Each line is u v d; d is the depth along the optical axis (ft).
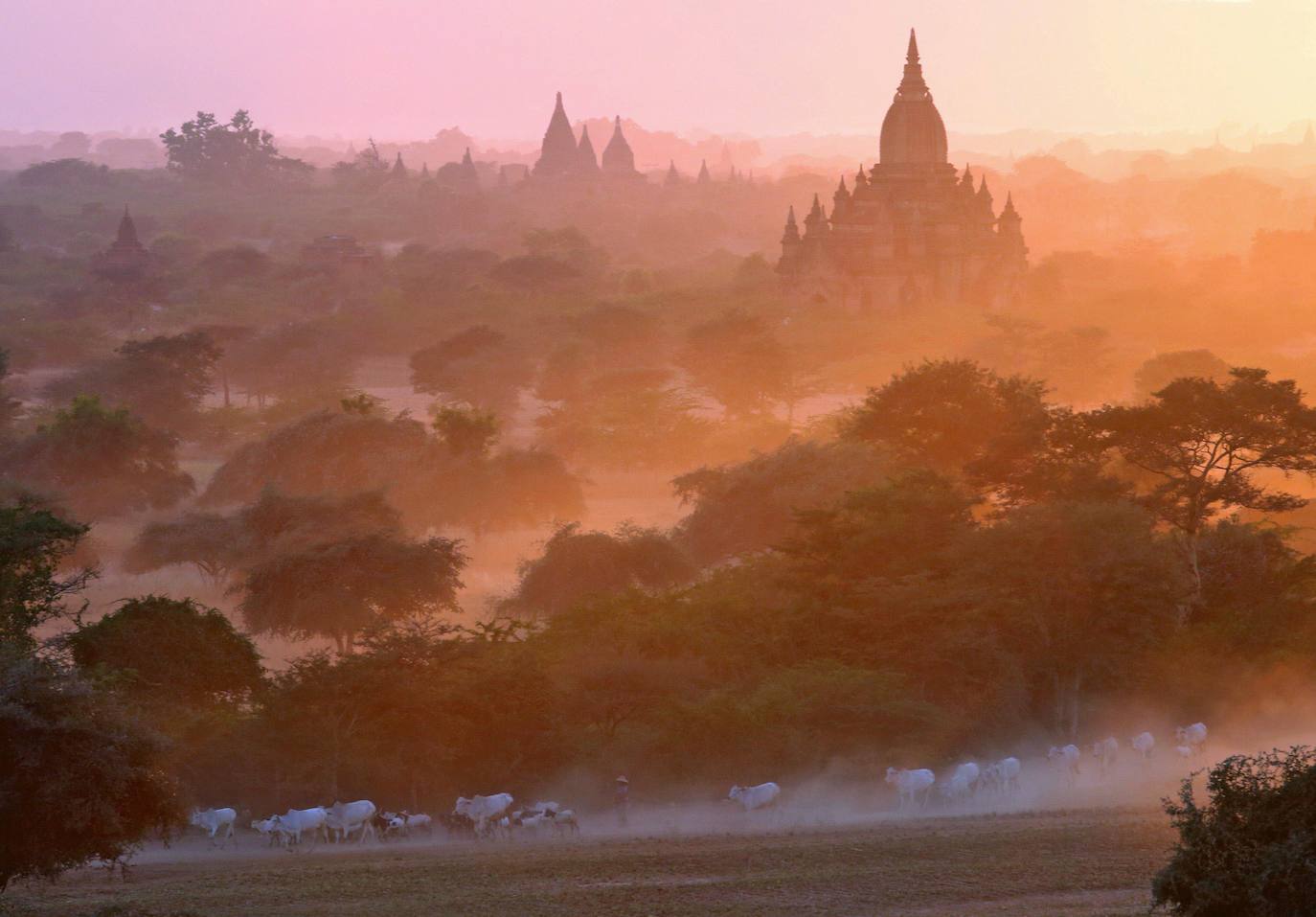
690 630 592.19
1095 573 553.23
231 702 525.75
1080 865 326.03
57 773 286.05
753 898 302.45
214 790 458.09
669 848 370.94
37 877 309.63
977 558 583.58
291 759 465.47
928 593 568.41
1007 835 366.43
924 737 500.33
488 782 484.33
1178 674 566.77
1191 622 654.94
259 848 412.98
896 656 558.56
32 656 303.48
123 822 301.02
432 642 510.17
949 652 545.03
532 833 423.23
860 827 400.06
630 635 590.55
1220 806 243.19
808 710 505.66
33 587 449.89
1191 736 508.12
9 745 286.87
